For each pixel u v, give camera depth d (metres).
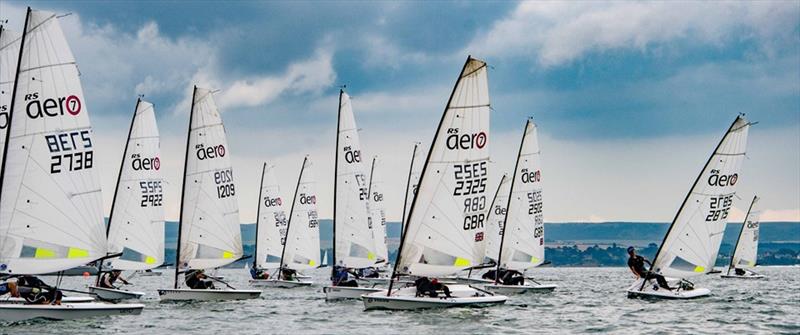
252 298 160.12
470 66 127.25
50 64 108.69
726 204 155.25
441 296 129.25
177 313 134.75
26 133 107.44
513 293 183.50
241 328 115.38
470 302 130.25
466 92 127.38
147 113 176.00
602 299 167.00
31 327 105.50
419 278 130.00
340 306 147.62
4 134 117.75
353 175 188.12
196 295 155.88
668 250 154.00
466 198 128.38
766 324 118.69
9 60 118.12
